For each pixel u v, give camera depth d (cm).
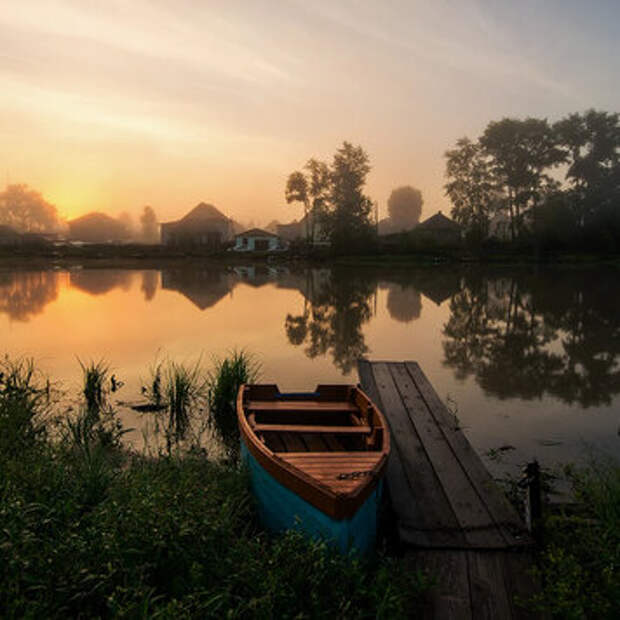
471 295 2684
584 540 475
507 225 6844
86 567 381
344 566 407
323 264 5528
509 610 402
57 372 1152
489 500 565
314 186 7088
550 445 773
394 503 559
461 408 945
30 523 418
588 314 2058
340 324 1820
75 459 617
